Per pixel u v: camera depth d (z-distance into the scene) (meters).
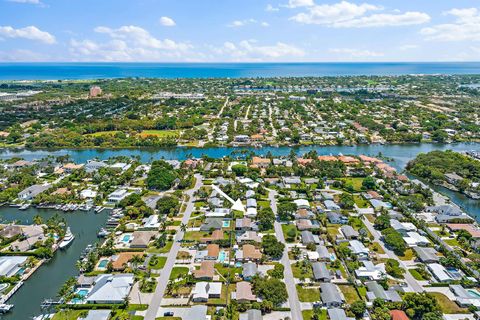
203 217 189.12
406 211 193.75
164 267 148.38
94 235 178.75
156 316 120.88
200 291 130.25
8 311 126.62
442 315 118.88
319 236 174.12
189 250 160.88
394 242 160.12
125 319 118.88
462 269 147.38
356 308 120.75
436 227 183.62
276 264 146.50
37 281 143.88
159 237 170.38
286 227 181.88
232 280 139.00
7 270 145.00
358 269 144.62
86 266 147.00
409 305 122.06
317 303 126.25
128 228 179.75
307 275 142.62
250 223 180.88
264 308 123.06
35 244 165.00
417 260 154.38
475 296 129.62
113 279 135.62
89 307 125.38
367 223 186.88
